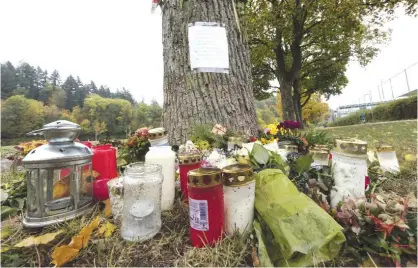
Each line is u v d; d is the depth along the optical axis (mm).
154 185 882
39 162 864
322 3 8156
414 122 6445
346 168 915
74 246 718
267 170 924
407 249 736
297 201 774
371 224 761
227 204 809
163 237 840
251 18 8789
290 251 657
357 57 12609
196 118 1676
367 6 8062
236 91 1777
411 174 1608
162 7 1922
